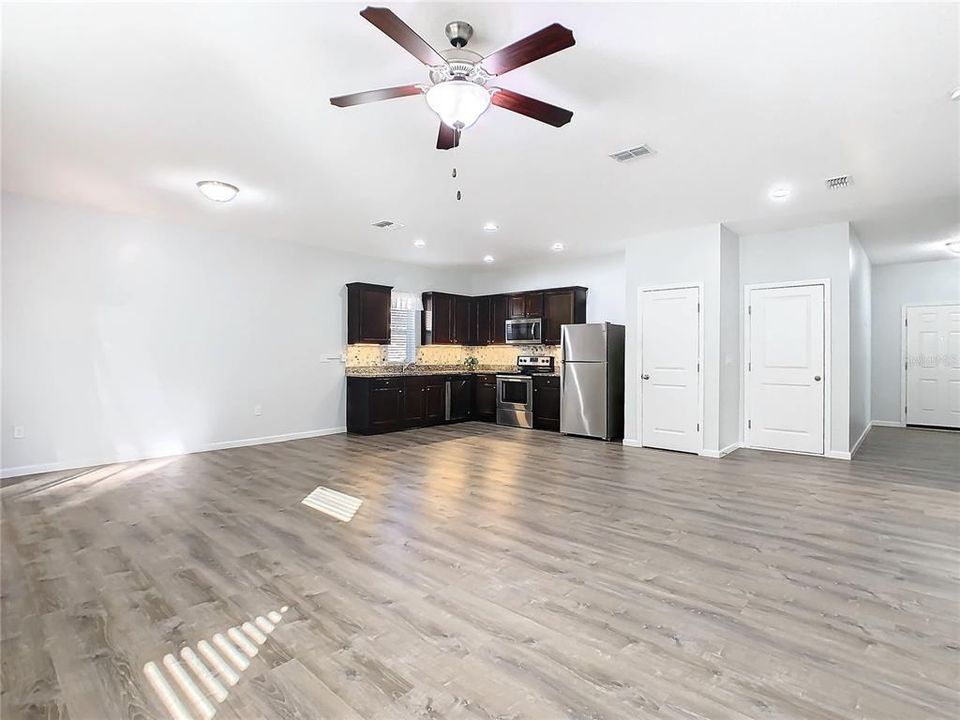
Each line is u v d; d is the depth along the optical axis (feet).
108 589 8.20
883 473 15.98
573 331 23.35
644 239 20.49
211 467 16.75
